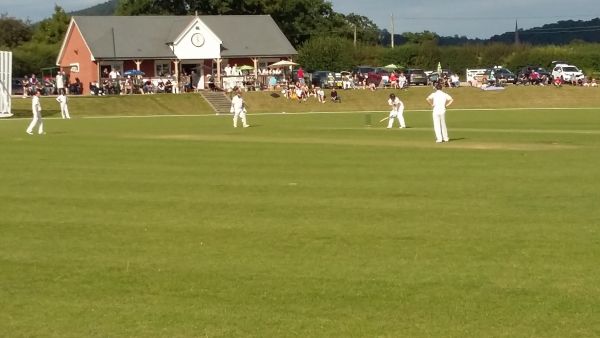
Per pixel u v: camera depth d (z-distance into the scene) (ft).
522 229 45.55
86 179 67.82
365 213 50.78
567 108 214.07
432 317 31.01
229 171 72.38
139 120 175.01
